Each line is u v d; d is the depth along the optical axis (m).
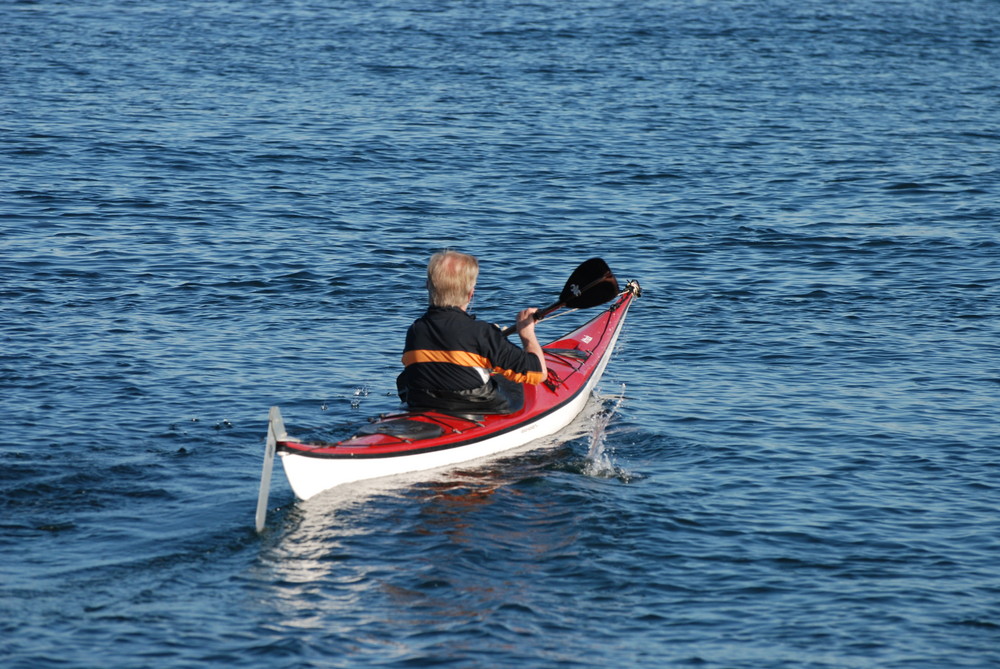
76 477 25.97
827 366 36.09
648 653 19.17
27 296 41.00
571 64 107.19
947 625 20.33
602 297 31.16
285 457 24.19
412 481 26.58
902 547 23.50
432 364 27.97
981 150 72.94
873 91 95.94
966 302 43.00
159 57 105.00
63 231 50.34
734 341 38.66
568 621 20.17
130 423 29.66
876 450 29.06
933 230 53.72
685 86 96.88
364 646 19.09
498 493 26.00
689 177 65.06
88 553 22.33
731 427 30.78
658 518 24.70
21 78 90.69
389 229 53.06
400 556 22.52
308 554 22.53
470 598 20.86
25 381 32.38
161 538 23.09
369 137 74.06
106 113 78.44
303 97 87.62
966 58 116.25
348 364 35.44
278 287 43.72
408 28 130.00
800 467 27.94
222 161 66.00
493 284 45.31
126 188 58.75
